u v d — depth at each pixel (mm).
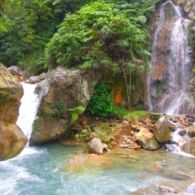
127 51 12422
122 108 13156
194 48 15008
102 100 12117
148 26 15695
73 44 11609
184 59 15117
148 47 15172
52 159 9023
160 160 9141
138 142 10414
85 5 14812
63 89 10664
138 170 8281
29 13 17031
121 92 13320
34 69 15797
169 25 16000
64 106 10664
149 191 6992
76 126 11305
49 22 17250
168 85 15031
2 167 8336
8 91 7543
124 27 12047
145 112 12812
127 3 15383
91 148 9742
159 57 15352
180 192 6895
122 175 7918
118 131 11000
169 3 16688
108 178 7719
